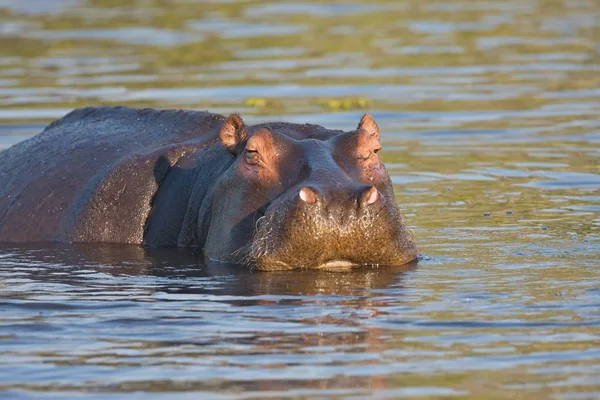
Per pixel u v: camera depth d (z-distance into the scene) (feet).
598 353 96.99
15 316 112.16
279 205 126.11
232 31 392.27
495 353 97.55
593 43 355.15
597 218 156.76
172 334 105.09
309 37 378.32
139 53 347.77
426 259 134.41
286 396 88.43
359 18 424.87
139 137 164.55
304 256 125.49
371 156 132.57
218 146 149.79
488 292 117.60
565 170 191.93
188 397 88.58
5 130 232.73
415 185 183.42
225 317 110.52
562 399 86.69
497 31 387.75
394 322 107.24
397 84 290.97
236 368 95.09
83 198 156.97
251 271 130.52
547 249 138.72
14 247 152.56
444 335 102.89
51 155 168.86
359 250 125.59
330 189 124.67
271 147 132.36
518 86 284.20
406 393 88.53
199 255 141.90
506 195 174.19
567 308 110.52
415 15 432.25
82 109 181.78
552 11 439.22
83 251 147.95
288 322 108.17
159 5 468.34
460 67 317.01
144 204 153.99
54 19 428.97
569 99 264.52
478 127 234.79
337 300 115.96
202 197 146.41
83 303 117.19
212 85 289.94
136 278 129.59
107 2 480.64
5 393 89.97
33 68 321.52
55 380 92.94
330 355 97.96
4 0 495.82
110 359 98.12
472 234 148.46
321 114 248.52
